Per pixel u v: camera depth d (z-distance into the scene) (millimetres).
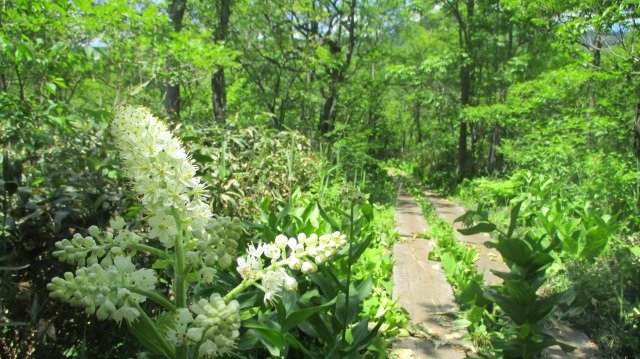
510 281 2801
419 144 34688
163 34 8656
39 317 2512
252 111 13867
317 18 17078
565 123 11766
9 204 2557
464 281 4770
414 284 4914
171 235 1463
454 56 20047
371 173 16562
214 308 1226
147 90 10156
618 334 3582
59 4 4430
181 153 1457
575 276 4621
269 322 2160
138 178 1418
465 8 23312
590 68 11477
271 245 1555
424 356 3363
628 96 10438
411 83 22266
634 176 8211
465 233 3008
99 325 2705
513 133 21797
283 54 16422
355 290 2604
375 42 24578
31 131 3307
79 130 3482
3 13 4191
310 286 2916
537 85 13539
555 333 3865
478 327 3711
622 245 5227
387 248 6809
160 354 1618
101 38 7430
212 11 15320
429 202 13617
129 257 1370
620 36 9875
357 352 2324
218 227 1400
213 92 14594
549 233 5480
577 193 8922
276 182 5262
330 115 20406
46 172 2998
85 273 1253
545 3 11008
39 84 4496
